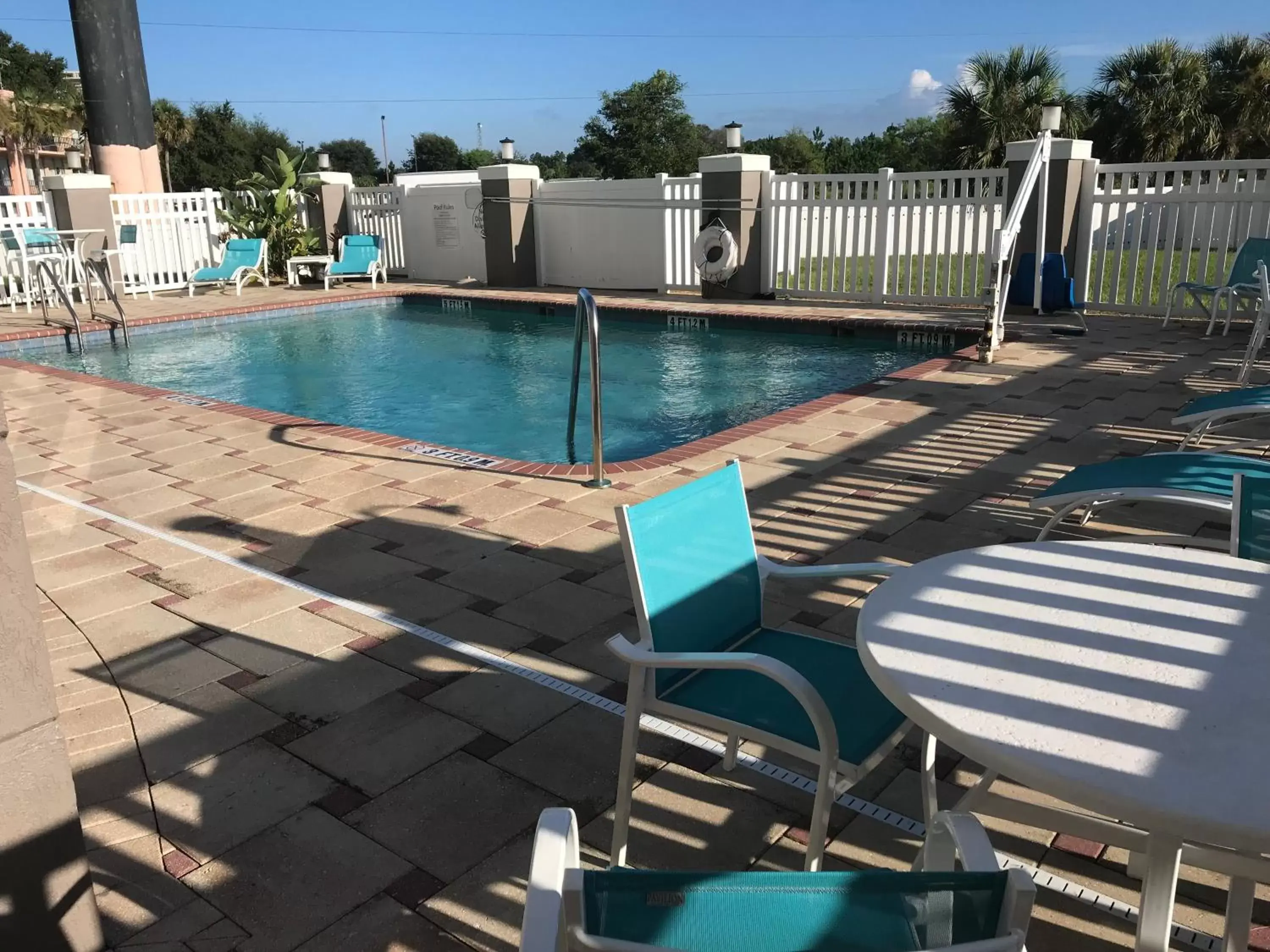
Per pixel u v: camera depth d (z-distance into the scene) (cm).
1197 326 935
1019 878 105
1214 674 169
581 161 4897
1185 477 319
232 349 1097
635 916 109
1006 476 496
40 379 855
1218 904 206
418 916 209
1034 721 155
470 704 296
